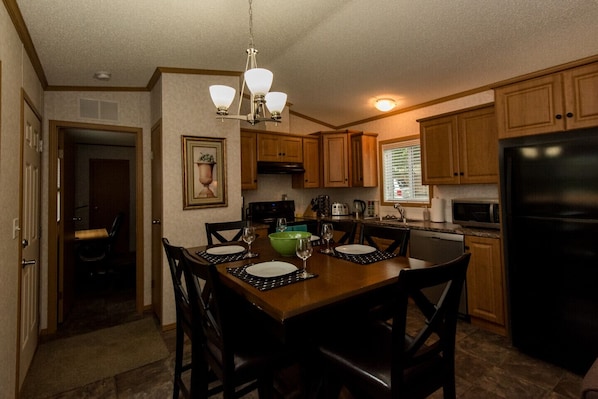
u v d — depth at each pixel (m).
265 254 1.98
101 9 1.79
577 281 1.92
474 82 3.18
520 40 2.34
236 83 3.16
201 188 2.97
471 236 2.68
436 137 3.30
